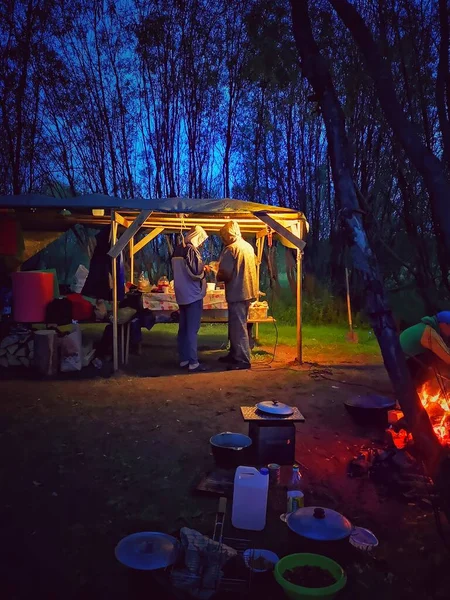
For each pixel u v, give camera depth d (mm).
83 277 9758
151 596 2504
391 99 1609
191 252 7480
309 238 14562
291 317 13453
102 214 7602
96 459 4312
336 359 8664
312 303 13734
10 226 8312
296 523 2900
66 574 2744
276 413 4156
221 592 2447
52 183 13195
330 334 11500
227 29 12531
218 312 8797
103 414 5520
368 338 10891
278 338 10859
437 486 1742
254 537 3158
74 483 3857
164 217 8719
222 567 2578
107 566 2822
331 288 13898
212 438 4176
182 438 4828
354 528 3162
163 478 3967
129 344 8891
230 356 8234
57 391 6414
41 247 9336
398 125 1600
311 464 4258
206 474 3979
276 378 7172
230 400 6082
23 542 3043
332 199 14297
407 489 3686
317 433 4980
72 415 5473
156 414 5531
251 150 14477
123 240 7059
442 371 5301
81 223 8898
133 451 4500
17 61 11938
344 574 2510
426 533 3215
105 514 3398
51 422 5234
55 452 4445
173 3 12367
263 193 14875
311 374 7406
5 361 7395
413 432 1712
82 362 7512
